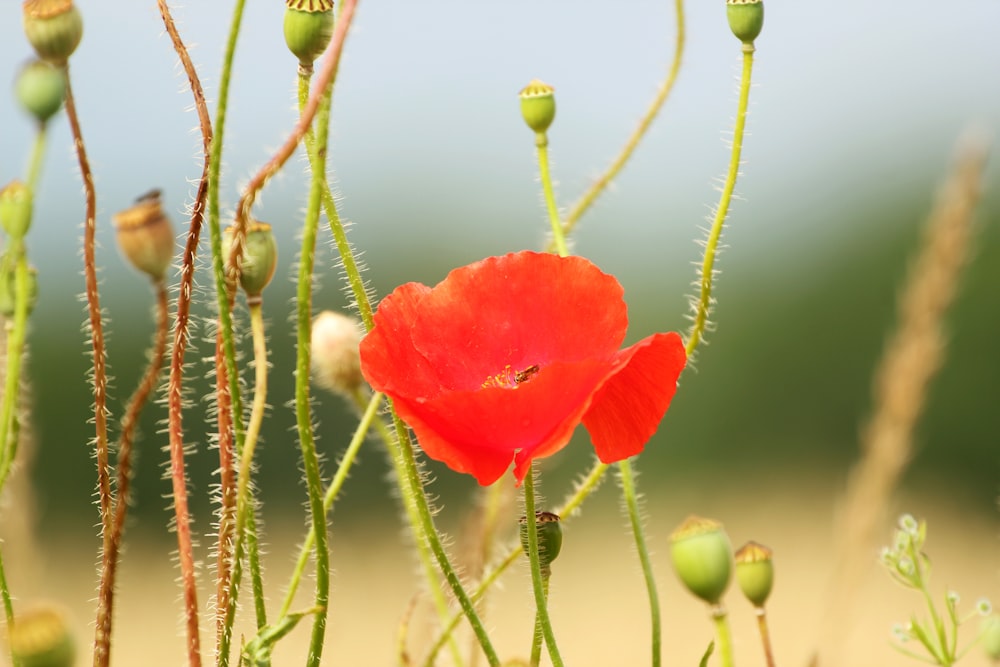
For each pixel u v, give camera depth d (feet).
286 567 7.72
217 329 2.72
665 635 4.76
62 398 10.84
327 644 3.14
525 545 2.76
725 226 2.83
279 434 9.20
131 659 4.97
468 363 2.78
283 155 2.66
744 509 12.04
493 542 3.01
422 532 2.87
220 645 2.71
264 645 2.66
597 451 2.76
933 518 11.29
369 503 9.62
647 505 12.11
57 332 10.96
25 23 2.68
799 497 12.48
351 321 2.99
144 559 9.52
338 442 8.36
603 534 9.50
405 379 2.75
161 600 7.50
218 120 2.65
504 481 3.01
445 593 2.96
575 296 2.78
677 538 2.79
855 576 3.10
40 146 2.67
